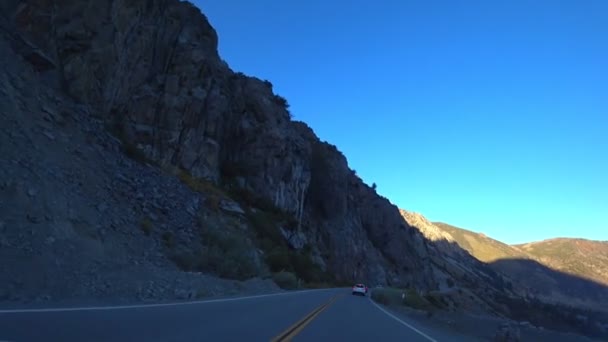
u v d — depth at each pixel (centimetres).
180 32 5294
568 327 4572
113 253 2384
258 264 4106
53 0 3766
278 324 1462
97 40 3969
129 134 4359
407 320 2327
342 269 10462
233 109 6762
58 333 919
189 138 5028
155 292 1934
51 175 2489
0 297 1308
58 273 1670
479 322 2547
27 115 2852
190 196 4238
